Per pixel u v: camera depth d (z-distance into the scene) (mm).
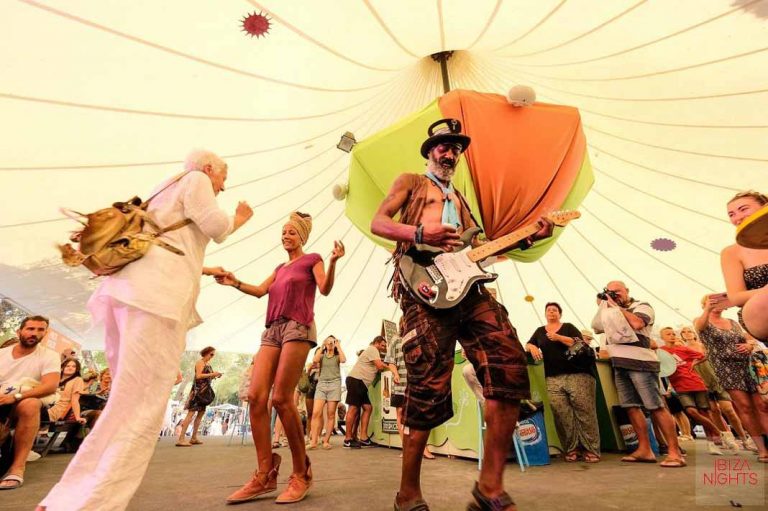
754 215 988
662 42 4500
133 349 1435
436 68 6004
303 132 5723
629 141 6430
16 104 3818
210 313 8609
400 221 1728
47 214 5000
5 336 7738
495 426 1397
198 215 1724
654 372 3404
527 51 5230
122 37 3619
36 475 3258
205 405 7484
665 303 9117
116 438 1334
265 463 2152
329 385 5957
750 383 2801
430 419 1408
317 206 7652
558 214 1653
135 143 4691
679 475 2602
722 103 5125
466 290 1452
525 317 11258
